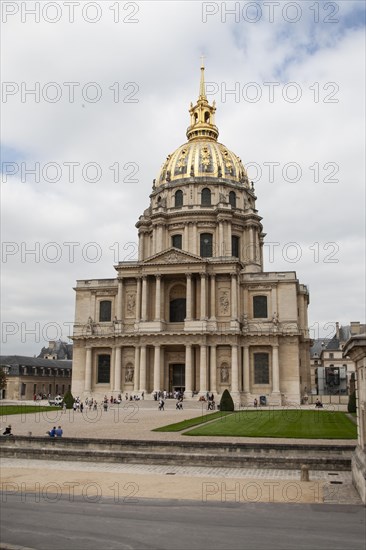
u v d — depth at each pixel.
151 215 124.25
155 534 17.61
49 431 43.53
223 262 102.12
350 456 31.70
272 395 98.19
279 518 19.83
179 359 103.75
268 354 101.12
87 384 105.25
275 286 103.94
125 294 106.69
